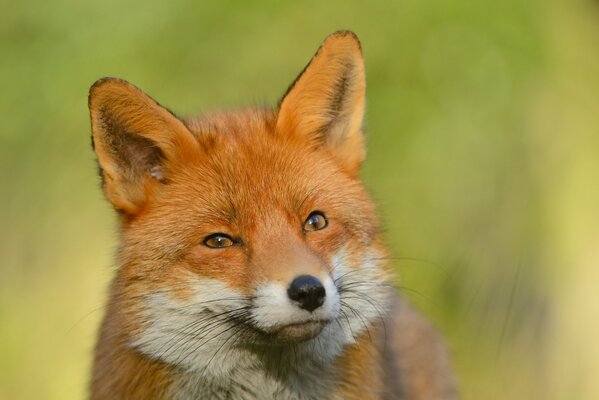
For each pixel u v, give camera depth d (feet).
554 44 47.26
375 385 25.54
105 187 24.64
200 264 23.67
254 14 47.67
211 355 24.09
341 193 24.95
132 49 48.16
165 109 24.73
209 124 26.14
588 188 46.34
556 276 45.91
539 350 45.39
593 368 45.39
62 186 49.96
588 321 45.57
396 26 46.24
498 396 44.62
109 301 25.46
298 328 22.82
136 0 48.52
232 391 24.90
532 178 46.34
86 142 49.47
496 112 46.32
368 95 46.32
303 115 25.66
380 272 25.25
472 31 46.06
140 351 24.17
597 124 46.85
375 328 25.41
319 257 23.62
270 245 23.45
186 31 48.08
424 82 46.29
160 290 23.89
